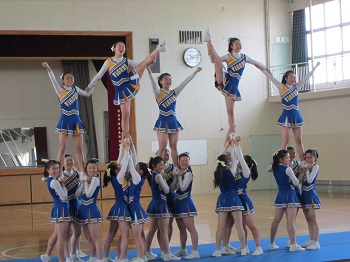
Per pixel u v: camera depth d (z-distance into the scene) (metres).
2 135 23.17
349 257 9.09
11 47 20.19
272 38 22.97
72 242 9.72
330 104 21.17
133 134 21.22
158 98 9.77
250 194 21.17
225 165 9.66
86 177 9.18
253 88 22.91
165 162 9.83
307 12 22.66
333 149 21.14
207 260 9.26
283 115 10.51
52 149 23.80
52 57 20.56
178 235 12.41
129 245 11.22
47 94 23.83
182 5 21.92
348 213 14.74
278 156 10.05
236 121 22.67
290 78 10.45
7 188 19.95
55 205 9.12
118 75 8.99
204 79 22.16
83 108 23.84
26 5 20.11
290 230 9.91
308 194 10.12
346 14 21.27
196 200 19.53
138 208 9.13
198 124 22.11
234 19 22.56
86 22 20.69
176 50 21.81
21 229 14.12
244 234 9.69
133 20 21.30
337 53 21.59
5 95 23.38
